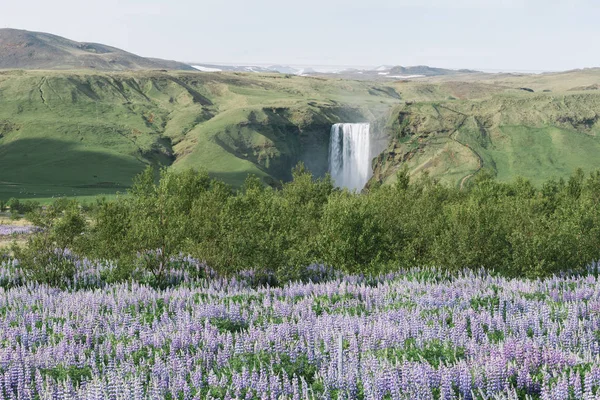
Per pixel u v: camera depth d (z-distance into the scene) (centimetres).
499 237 4809
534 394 1847
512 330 2548
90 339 2541
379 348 2328
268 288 3566
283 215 5731
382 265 4541
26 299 3309
